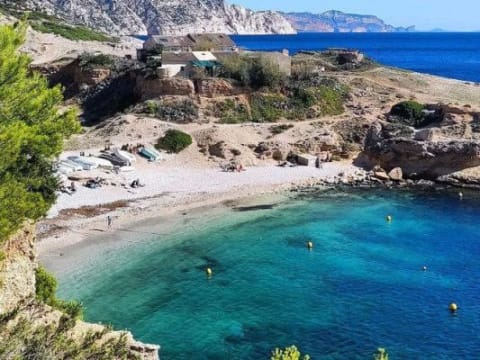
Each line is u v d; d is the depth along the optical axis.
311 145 95.62
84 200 71.75
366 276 53.12
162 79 107.75
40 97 31.36
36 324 26.89
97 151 88.88
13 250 31.92
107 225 65.12
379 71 138.88
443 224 69.06
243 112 105.94
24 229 33.16
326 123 103.06
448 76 199.38
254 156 92.69
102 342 28.03
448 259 57.56
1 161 26.34
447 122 97.25
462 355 40.03
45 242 59.38
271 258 57.66
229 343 41.44
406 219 70.88
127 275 52.88
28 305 26.38
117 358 24.80
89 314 45.25
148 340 41.69
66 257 56.12
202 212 71.50
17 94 29.77
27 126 28.91
